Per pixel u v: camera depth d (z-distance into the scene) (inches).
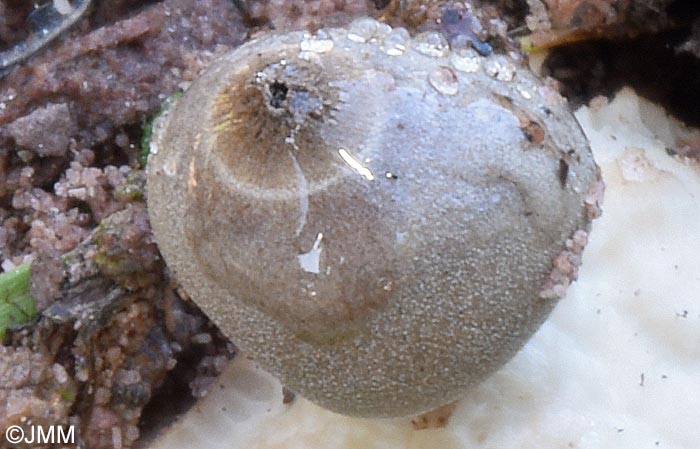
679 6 2.1
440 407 1.9
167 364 2.0
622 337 2.0
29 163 2.1
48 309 2.0
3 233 2.1
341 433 2.0
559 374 2.0
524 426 1.9
